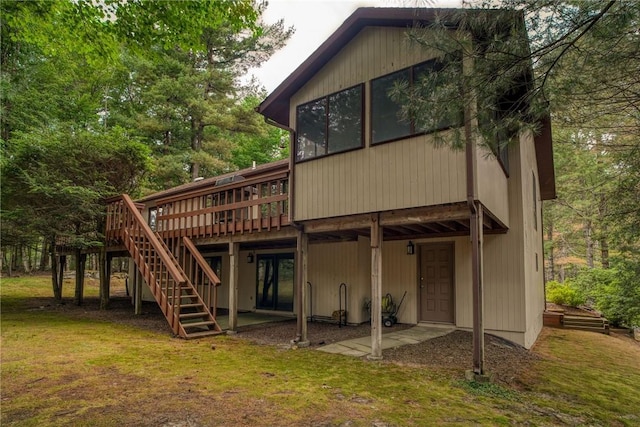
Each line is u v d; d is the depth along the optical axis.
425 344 7.06
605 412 4.32
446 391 4.64
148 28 5.56
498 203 6.79
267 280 11.99
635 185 7.91
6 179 10.44
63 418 3.71
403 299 9.28
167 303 8.35
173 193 14.09
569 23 3.03
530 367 6.09
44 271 20.91
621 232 8.75
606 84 3.61
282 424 3.64
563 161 17.70
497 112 3.73
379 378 5.11
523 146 8.45
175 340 7.59
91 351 6.45
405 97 4.03
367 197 6.25
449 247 8.85
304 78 7.36
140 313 11.14
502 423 3.79
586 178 16.75
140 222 9.59
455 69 3.63
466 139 3.83
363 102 6.46
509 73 3.40
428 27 3.71
